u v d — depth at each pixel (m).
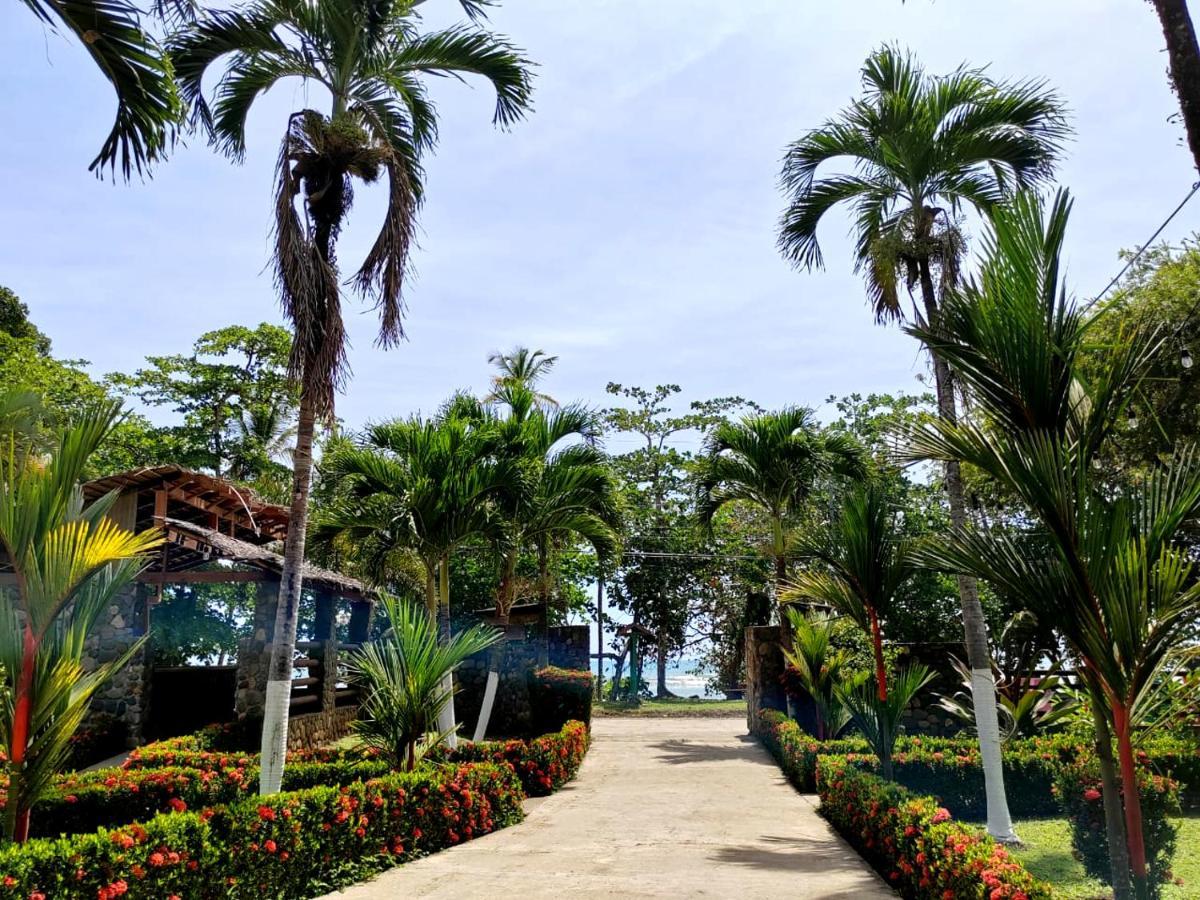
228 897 5.21
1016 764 9.52
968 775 9.55
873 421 27.02
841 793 7.98
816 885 6.00
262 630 12.80
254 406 25.45
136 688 12.78
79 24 4.74
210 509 14.93
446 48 8.73
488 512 12.28
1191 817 8.59
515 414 14.88
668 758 14.27
